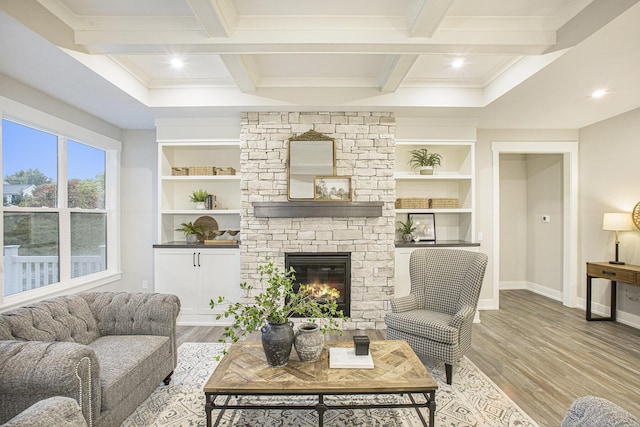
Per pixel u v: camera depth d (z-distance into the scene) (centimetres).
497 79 353
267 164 405
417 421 221
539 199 561
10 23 206
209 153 476
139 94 354
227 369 201
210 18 225
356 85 377
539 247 561
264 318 211
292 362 210
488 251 475
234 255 416
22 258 311
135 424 217
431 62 324
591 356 320
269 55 312
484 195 478
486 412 230
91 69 273
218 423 207
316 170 402
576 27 238
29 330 202
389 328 307
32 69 272
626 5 199
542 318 434
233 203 477
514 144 480
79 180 389
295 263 405
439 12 221
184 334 382
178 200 477
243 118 404
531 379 276
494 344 349
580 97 352
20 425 107
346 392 179
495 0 229
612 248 433
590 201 465
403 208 455
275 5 237
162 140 425
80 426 126
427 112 407
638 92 336
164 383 267
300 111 403
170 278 416
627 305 412
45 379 165
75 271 381
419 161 469
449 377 268
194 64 328
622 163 418
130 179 458
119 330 262
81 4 234
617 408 108
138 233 457
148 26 251
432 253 342
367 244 406
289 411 233
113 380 195
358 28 253
